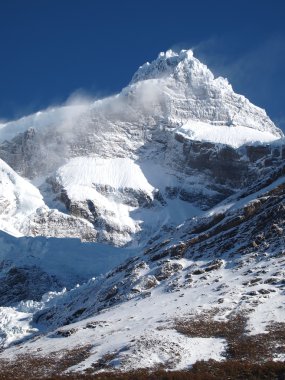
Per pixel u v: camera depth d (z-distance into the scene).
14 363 65.44
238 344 57.62
